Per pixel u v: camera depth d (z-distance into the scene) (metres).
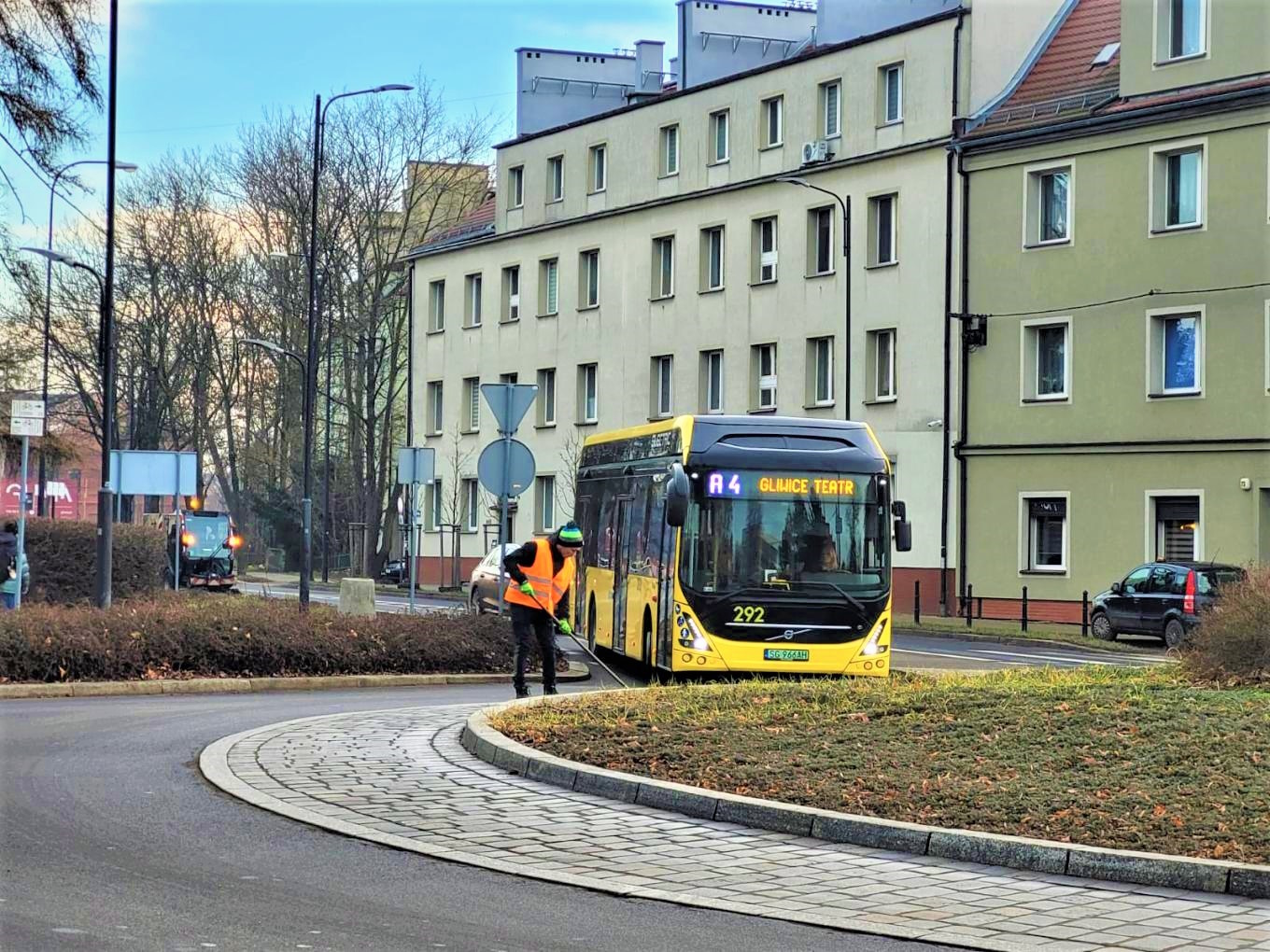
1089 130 39.03
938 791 10.55
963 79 42.53
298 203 65.12
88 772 12.48
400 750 13.77
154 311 68.31
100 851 9.29
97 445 69.00
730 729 13.30
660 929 7.77
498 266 59.69
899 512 20.78
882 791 10.70
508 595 19.22
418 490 63.84
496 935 7.52
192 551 57.44
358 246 66.19
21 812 10.53
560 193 57.34
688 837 10.08
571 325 55.84
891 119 44.72
